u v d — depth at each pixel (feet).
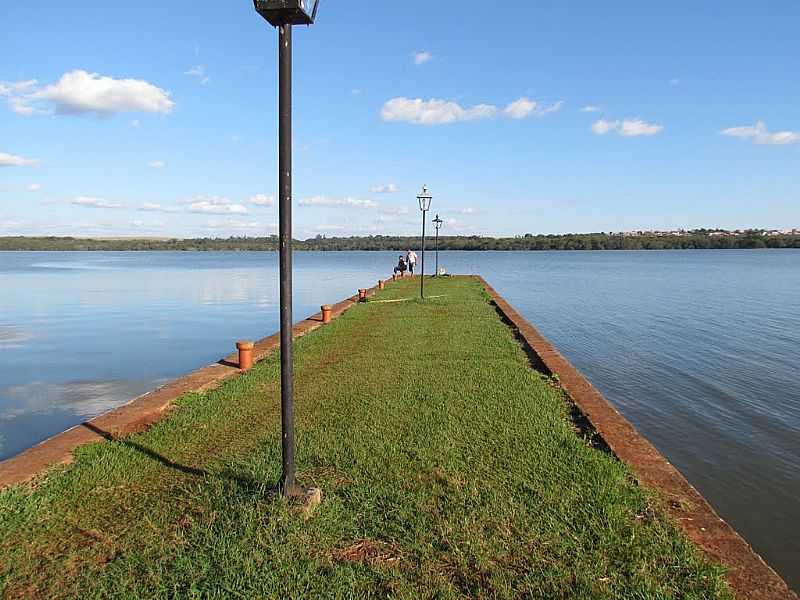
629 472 15.35
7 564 11.51
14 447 23.36
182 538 12.20
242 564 11.13
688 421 28.53
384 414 20.65
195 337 51.52
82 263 246.68
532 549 11.58
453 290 79.15
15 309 73.20
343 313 54.34
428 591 10.37
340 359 31.55
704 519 12.75
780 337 52.90
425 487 14.39
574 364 41.45
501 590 10.31
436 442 17.49
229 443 18.34
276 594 10.30
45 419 27.20
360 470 15.49
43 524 13.09
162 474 15.85
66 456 17.10
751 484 21.36
